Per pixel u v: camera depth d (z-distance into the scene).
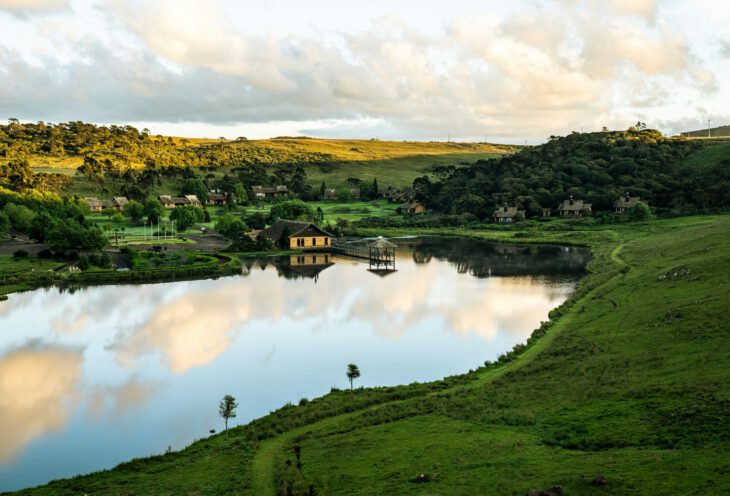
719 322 48.41
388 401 44.97
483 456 31.00
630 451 29.12
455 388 46.94
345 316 77.88
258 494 29.78
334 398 46.47
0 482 36.00
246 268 124.94
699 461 26.44
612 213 199.25
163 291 97.88
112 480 33.78
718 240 95.94
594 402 37.31
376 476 30.05
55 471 37.50
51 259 124.31
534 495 24.83
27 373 56.78
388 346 63.72
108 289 100.38
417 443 34.25
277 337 68.38
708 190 185.88
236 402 48.88
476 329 69.50
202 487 31.14
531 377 46.59
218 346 65.06
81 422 45.19
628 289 74.00
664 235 133.38
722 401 32.41
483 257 136.25
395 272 116.19
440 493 26.95
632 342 49.88
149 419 45.66
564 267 115.69
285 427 40.31
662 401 34.78
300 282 105.62
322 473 31.45
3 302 89.56
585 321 62.56
